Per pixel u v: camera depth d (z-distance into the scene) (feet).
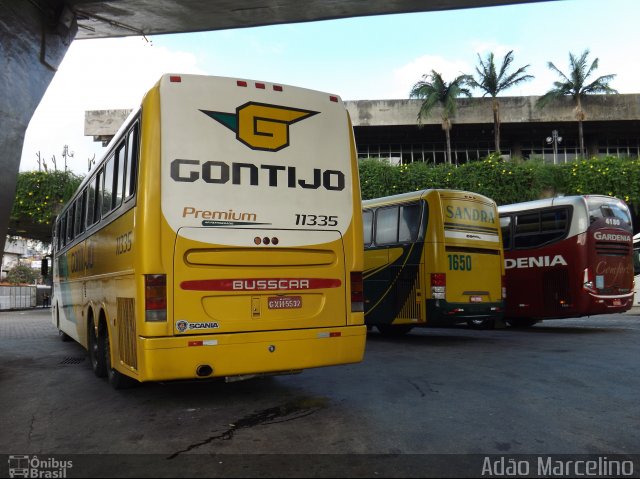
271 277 18.39
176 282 17.08
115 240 21.24
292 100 19.58
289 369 18.28
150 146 17.39
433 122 126.52
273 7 43.96
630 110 125.70
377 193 99.19
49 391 23.49
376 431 16.05
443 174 98.78
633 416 17.47
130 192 18.80
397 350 34.42
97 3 41.06
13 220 95.09
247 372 17.66
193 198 17.56
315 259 19.24
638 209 99.71
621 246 46.16
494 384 22.68
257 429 16.57
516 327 51.24
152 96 17.71
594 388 21.68
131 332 18.35
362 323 19.90
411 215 40.27
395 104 127.54
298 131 19.53
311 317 18.93
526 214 48.49
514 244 48.96
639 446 14.56
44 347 41.14
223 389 22.76
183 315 17.07
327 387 22.66
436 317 37.68
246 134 18.60
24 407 20.51
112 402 20.92
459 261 39.09
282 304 18.48
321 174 19.74
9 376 27.66
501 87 120.47
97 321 25.79
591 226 44.50
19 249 247.91
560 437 15.33
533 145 139.85
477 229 40.60
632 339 38.17
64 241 40.04
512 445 14.65
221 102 18.40
